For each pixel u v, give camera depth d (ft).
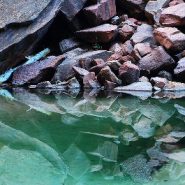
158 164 11.86
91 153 13.15
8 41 22.65
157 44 24.02
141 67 22.72
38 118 16.66
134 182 10.36
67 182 10.39
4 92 21.67
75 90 21.95
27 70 23.21
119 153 13.09
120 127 15.67
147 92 21.29
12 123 16.08
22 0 23.67
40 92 21.62
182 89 21.47
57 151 13.42
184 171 11.23
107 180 10.52
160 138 14.46
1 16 23.13
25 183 10.32
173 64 22.75
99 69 22.59
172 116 17.01
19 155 13.00
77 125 15.84
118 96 20.45
